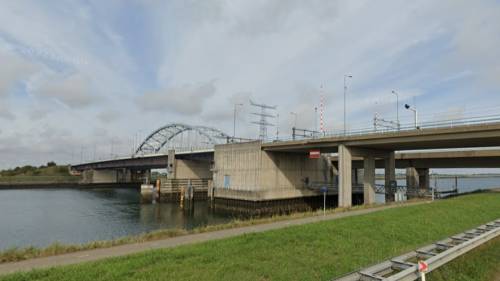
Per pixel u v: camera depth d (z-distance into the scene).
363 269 8.57
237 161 67.44
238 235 15.30
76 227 48.06
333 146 54.38
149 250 12.80
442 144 47.81
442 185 149.25
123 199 93.00
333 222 18.72
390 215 21.56
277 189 64.06
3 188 132.00
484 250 12.94
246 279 9.30
